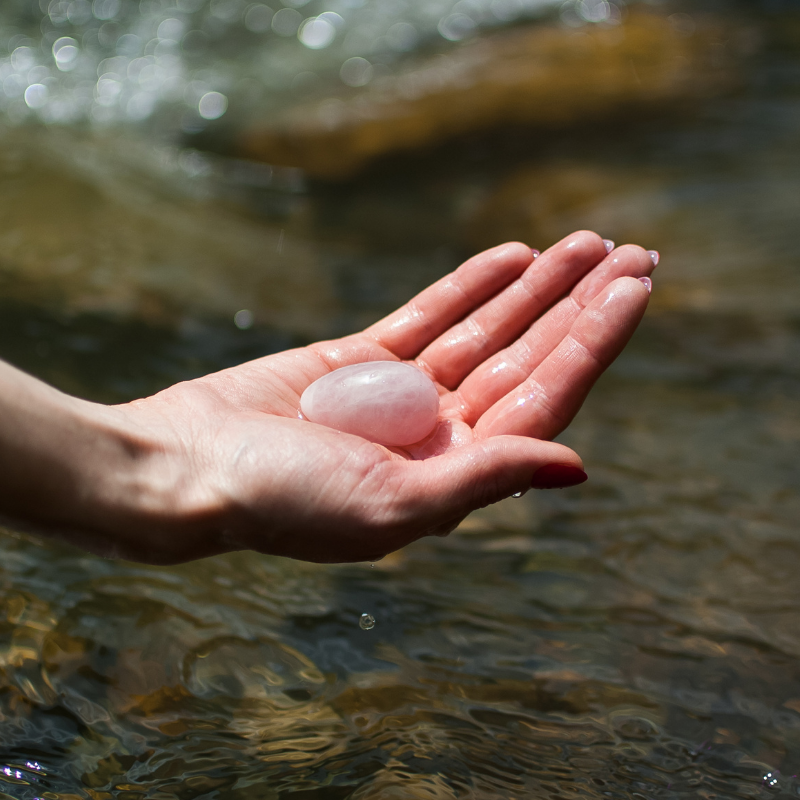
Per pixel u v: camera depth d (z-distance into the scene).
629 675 0.69
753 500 0.78
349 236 1.23
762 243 1.11
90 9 1.78
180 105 1.57
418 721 0.67
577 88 1.63
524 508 0.78
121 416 0.65
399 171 1.43
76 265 1.03
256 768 0.65
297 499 0.64
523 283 0.71
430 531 0.66
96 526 0.64
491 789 0.65
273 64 1.72
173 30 1.77
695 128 1.48
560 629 0.71
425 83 1.64
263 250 1.16
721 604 0.72
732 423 0.84
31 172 1.24
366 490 0.64
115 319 0.92
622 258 0.70
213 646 0.70
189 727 0.66
